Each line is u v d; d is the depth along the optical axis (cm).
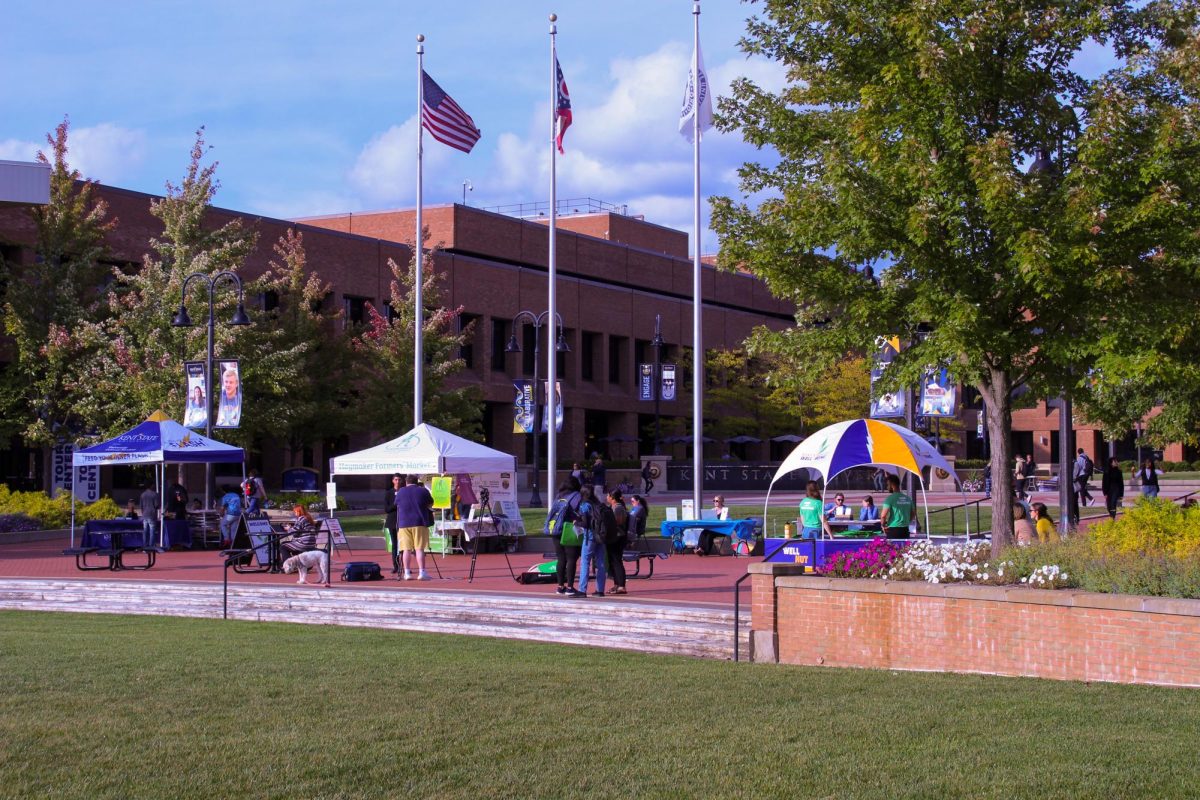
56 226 4156
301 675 1258
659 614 1625
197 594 2067
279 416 4331
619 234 8394
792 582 1376
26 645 1526
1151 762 792
